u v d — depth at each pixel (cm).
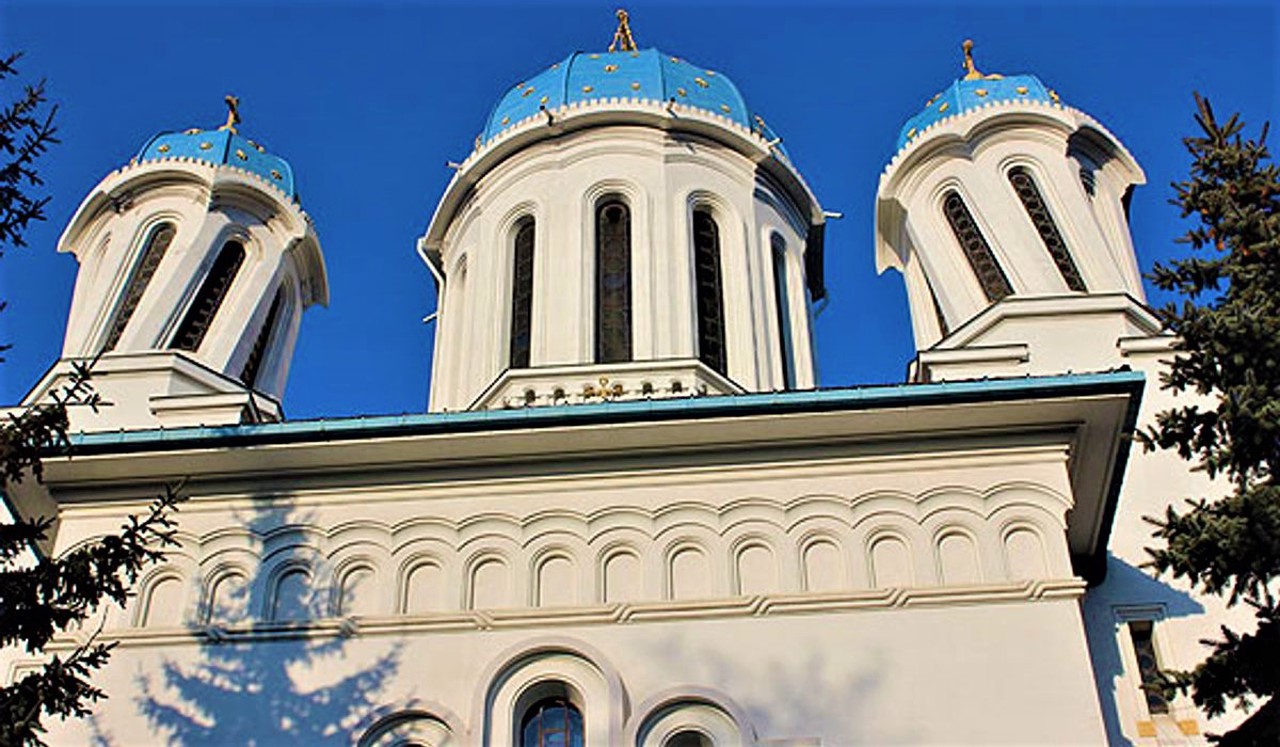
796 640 1670
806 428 1828
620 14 3459
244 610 1753
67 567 1459
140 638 1722
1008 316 2402
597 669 1652
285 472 1866
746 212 2808
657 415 1817
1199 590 1941
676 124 2862
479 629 1705
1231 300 1508
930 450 1836
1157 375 2261
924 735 1591
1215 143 1562
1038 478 1805
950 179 2875
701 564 1762
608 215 2792
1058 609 1681
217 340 2816
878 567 1747
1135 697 1820
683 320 2566
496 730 1617
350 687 1669
